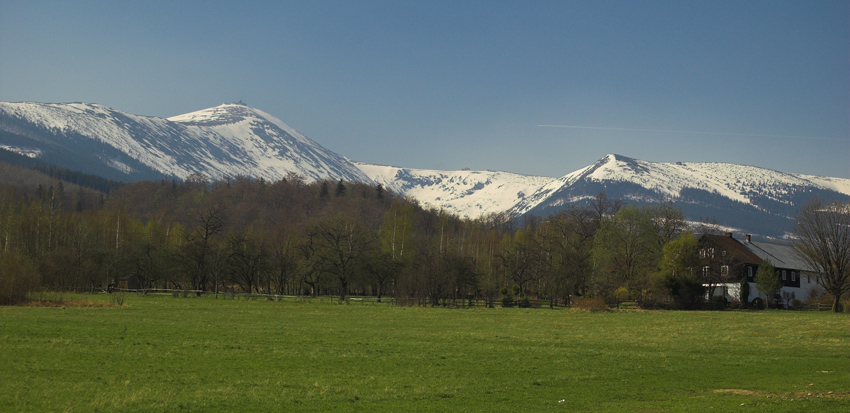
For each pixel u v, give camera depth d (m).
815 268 94.88
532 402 25.12
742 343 44.38
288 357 34.25
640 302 91.06
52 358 31.52
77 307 65.56
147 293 100.38
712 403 25.05
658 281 90.25
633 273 93.19
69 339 38.03
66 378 27.08
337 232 108.44
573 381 29.55
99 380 27.02
